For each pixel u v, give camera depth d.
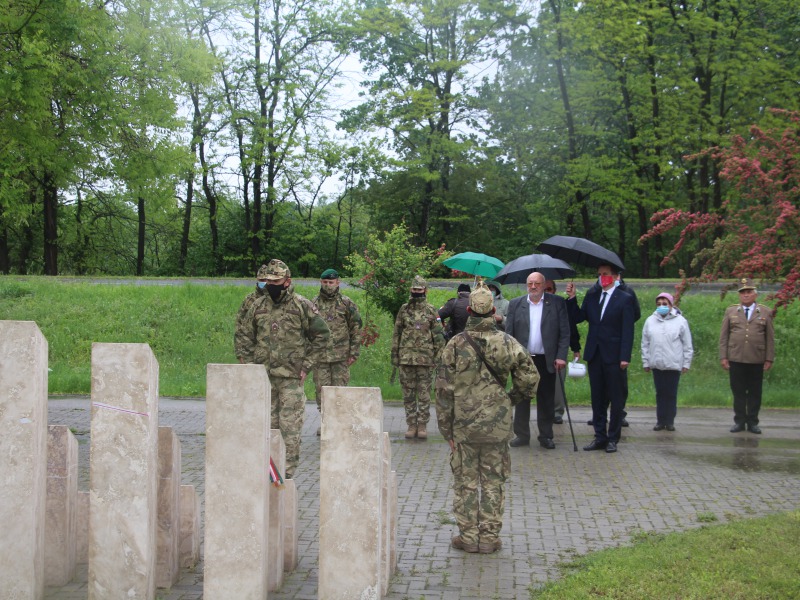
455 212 40.78
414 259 14.59
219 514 4.12
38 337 4.22
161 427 4.65
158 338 17.92
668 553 5.29
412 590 4.77
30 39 14.46
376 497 4.09
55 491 4.64
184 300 19.83
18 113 15.44
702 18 32.22
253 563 4.11
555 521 6.32
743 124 34.00
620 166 38.12
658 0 33.28
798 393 13.88
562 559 5.37
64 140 16.86
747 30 33.34
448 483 7.59
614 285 9.38
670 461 8.70
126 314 18.91
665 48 35.31
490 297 5.60
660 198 35.53
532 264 10.24
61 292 20.19
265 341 7.22
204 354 17.36
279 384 7.23
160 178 18.89
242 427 4.11
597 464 8.51
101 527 4.22
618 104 37.38
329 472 4.12
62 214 40.75
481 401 5.50
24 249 42.00
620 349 9.14
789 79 32.91
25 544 4.20
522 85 38.00
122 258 45.44
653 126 35.16
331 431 4.12
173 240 45.00
